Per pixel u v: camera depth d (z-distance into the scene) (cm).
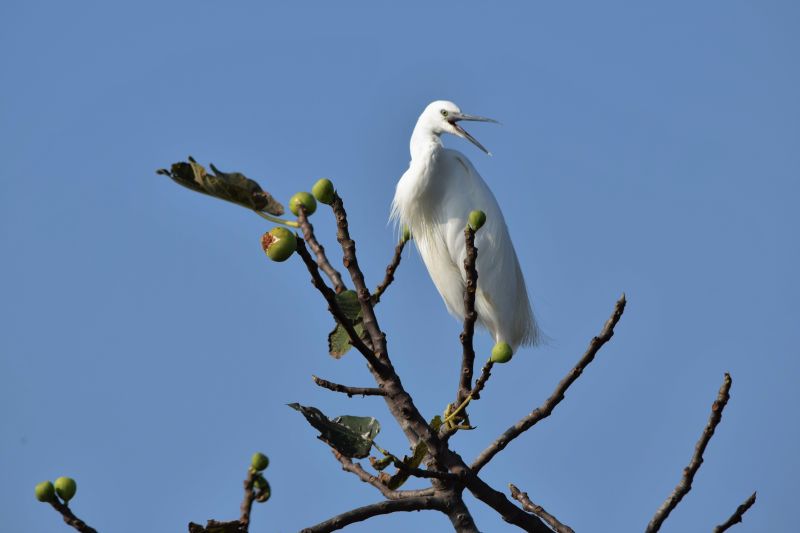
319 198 676
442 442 768
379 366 738
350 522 723
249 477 617
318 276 654
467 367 793
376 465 746
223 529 611
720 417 788
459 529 762
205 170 602
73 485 626
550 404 789
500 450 789
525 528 789
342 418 740
